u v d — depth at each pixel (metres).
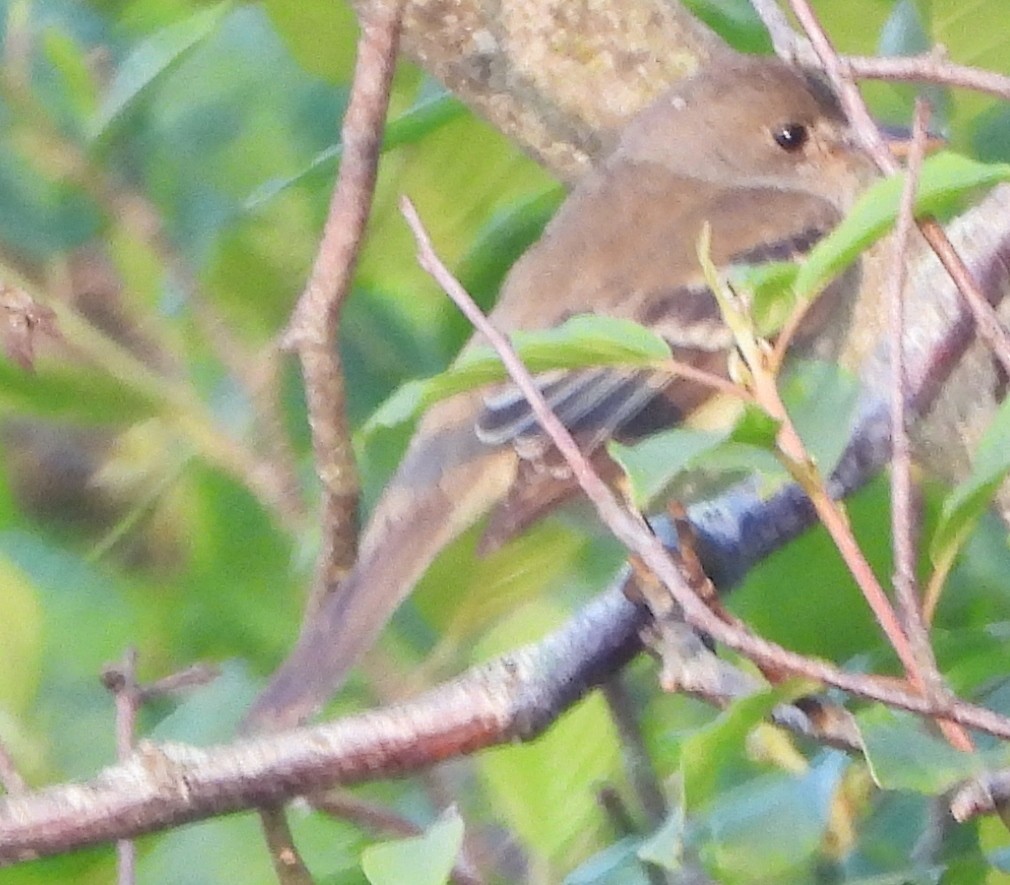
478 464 6.40
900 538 3.80
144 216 7.71
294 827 6.06
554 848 5.91
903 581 3.79
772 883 5.55
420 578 6.32
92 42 8.05
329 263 5.32
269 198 7.31
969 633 5.95
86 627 6.99
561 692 5.01
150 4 8.02
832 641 5.98
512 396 6.42
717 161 7.59
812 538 5.91
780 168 7.62
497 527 6.32
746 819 5.45
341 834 6.09
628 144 7.53
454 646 6.71
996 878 5.49
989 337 4.24
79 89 7.84
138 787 4.79
